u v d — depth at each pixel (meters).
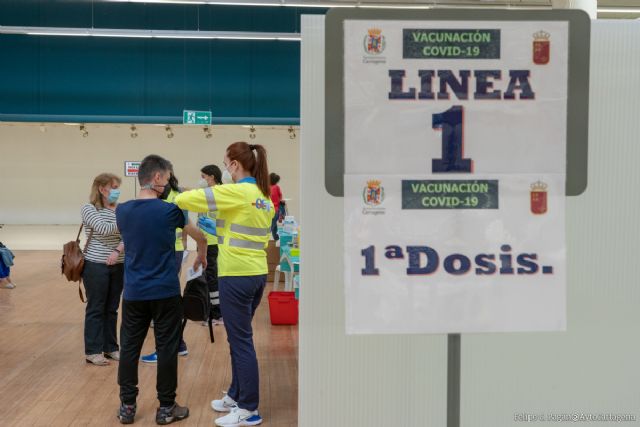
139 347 3.22
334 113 1.65
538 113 1.65
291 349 4.73
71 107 13.00
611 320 1.95
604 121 1.91
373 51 1.64
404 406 1.98
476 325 1.66
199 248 3.50
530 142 1.66
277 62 13.32
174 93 13.17
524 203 1.66
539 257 1.66
